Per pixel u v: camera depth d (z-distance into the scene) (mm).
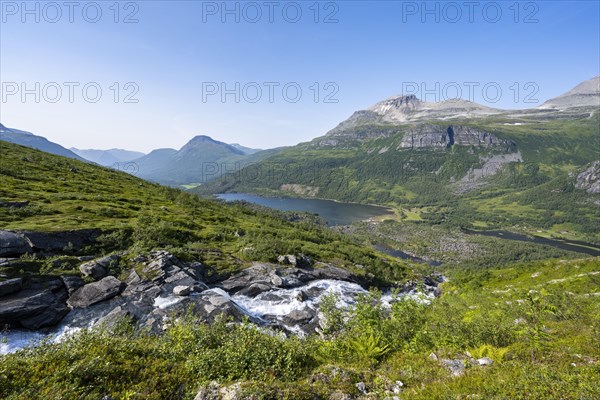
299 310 33125
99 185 76125
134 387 8406
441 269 142000
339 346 13430
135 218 51156
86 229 37688
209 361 10117
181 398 8641
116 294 29141
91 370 8578
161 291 30500
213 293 31906
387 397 8609
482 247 197625
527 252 187250
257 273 41531
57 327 24500
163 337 13414
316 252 58844
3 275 25969
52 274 28656
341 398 8586
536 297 12672
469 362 10609
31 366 8438
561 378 8141
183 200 83375
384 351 12672
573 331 14555
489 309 20875
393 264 77000
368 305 16438
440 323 14711
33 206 43594
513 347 11680
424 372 10086
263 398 7844
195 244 46062
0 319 22609
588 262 59312
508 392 7738
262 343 11516
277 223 93500
